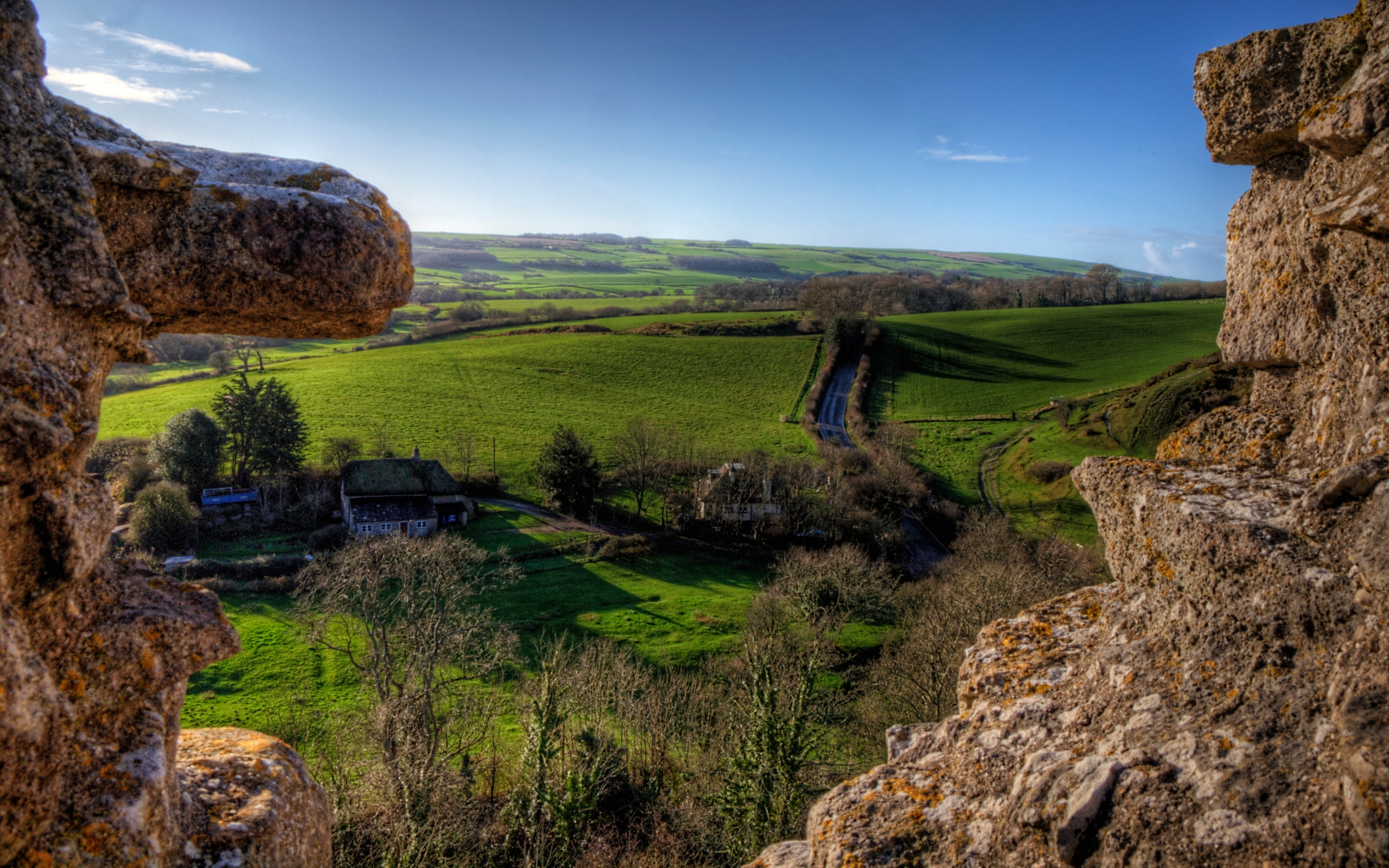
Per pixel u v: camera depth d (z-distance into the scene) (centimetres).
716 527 6531
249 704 3559
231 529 6294
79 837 360
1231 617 427
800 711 2278
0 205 362
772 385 10612
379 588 2861
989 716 507
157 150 461
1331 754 336
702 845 2428
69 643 404
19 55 389
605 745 2716
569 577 5559
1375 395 444
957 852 432
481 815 2541
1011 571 3553
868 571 4784
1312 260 505
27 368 366
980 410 9631
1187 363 8894
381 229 521
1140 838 360
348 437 8138
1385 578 347
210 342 11081
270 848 442
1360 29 468
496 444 8494
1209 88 554
